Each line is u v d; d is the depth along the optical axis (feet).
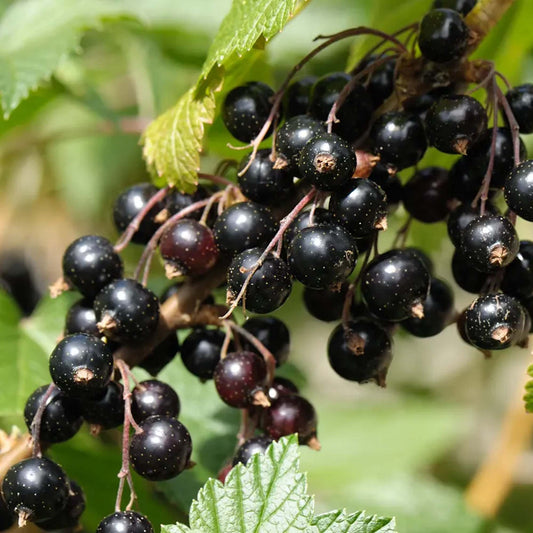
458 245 1.41
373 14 1.76
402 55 1.44
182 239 1.41
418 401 2.26
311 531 1.32
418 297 1.38
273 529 1.32
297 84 1.45
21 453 1.40
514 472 1.95
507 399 2.53
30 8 1.79
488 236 1.36
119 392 1.39
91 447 1.68
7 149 2.04
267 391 1.42
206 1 2.12
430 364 2.63
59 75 1.97
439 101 1.39
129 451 1.38
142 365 1.45
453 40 1.41
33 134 2.27
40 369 1.61
